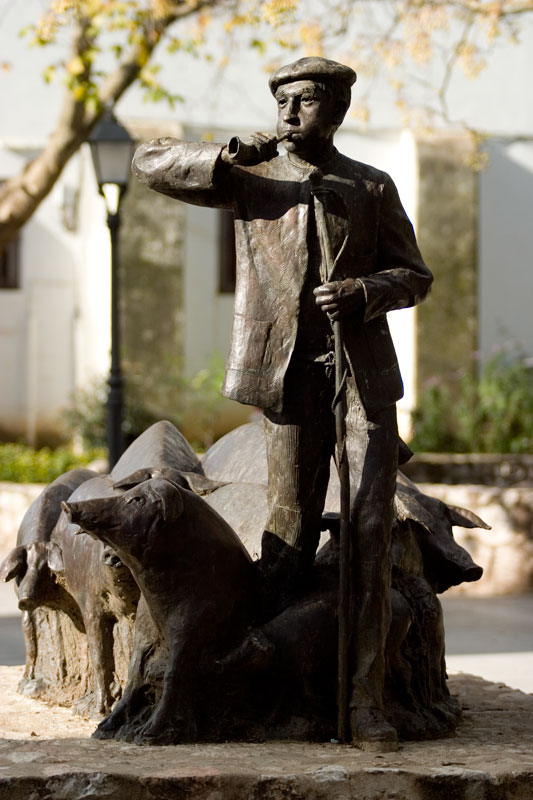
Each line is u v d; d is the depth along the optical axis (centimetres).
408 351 2167
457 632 1061
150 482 496
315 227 505
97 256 2109
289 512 521
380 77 2142
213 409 2028
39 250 2270
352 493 505
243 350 505
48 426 2269
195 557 495
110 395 1347
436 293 2142
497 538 1322
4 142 2150
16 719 555
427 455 1720
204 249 2162
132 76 1462
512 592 1318
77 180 2259
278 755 468
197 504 503
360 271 510
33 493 1470
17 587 617
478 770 451
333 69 500
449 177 2141
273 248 507
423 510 579
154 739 480
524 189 2214
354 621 497
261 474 611
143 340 2055
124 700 503
